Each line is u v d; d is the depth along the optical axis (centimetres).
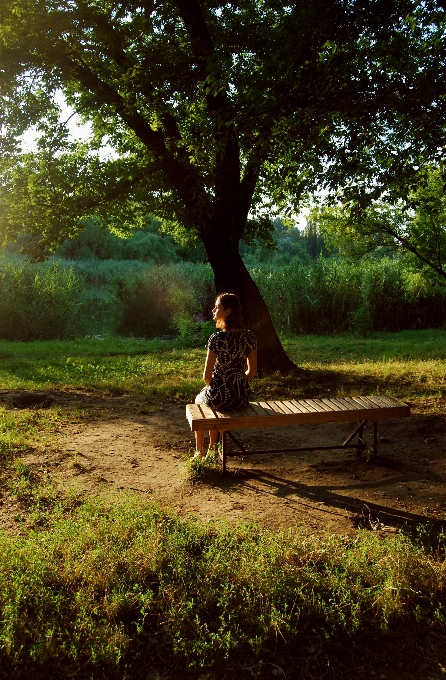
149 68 908
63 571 336
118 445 614
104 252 3569
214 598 316
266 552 354
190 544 369
